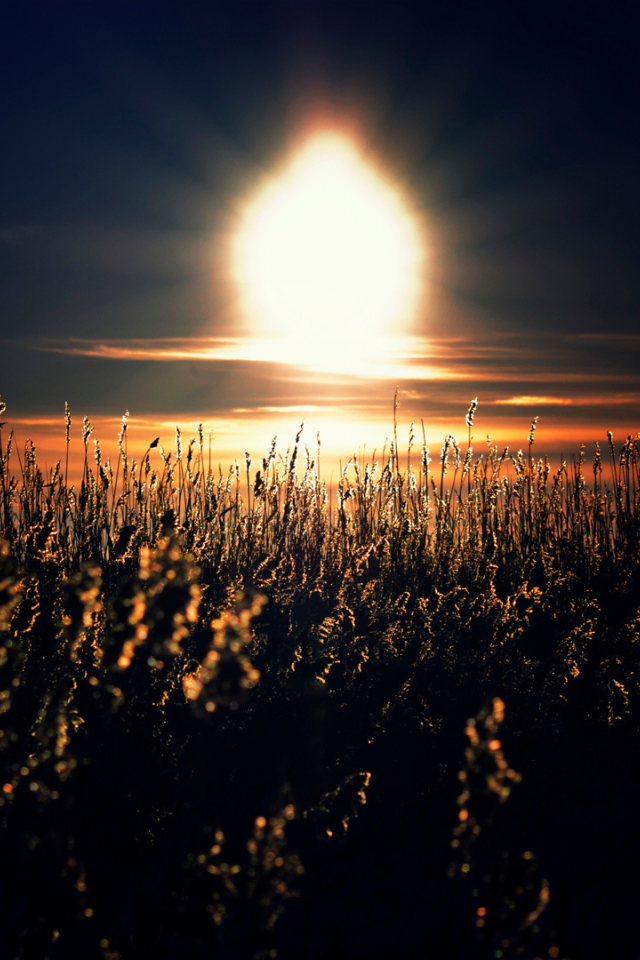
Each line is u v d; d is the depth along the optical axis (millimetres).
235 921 1455
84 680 1388
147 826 1405
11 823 1245
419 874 1666
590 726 1656
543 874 1652
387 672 1665
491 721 1035
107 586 1920
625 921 1562
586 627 1716
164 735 1418
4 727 1334
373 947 1493
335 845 1612
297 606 1777
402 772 1589
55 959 1351
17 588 1296
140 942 1289
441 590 2133
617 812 1786
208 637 1504
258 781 1504
